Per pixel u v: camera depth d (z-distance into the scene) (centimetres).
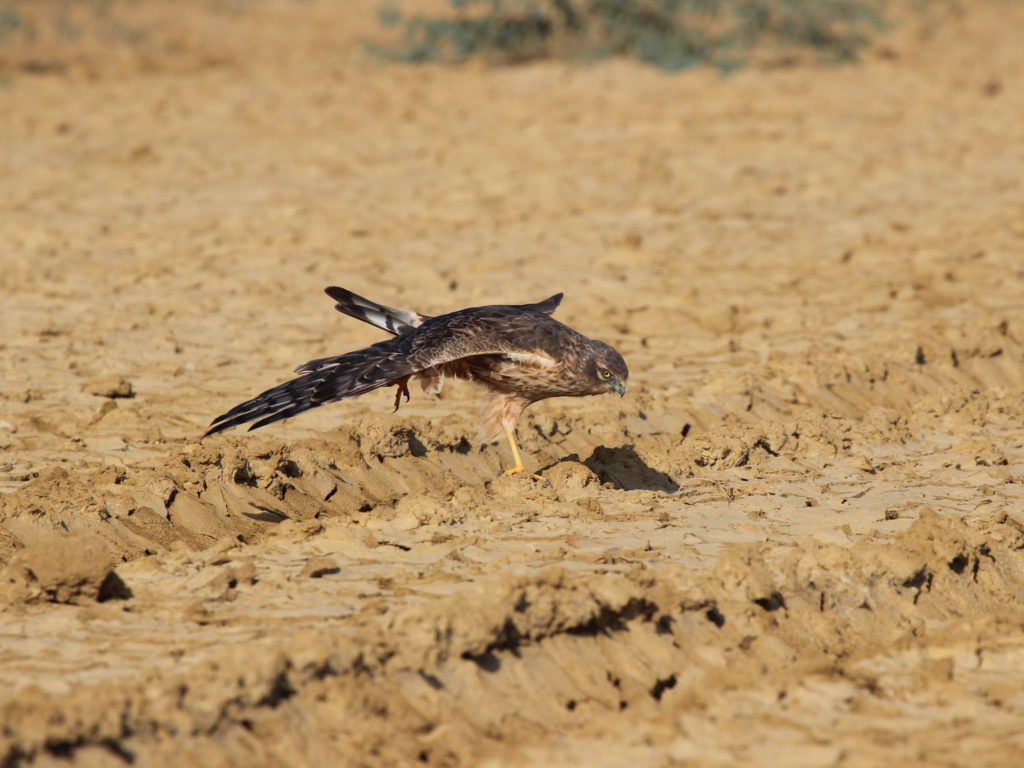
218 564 2000
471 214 5216
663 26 9631
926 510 2086
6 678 1542
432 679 1568
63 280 4197
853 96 8294
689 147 6719
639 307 3944
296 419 2816
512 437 2423
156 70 9669
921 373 3284
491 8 9906
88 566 1792
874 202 5466
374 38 11338
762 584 1827
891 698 1617
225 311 3872
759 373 3167
